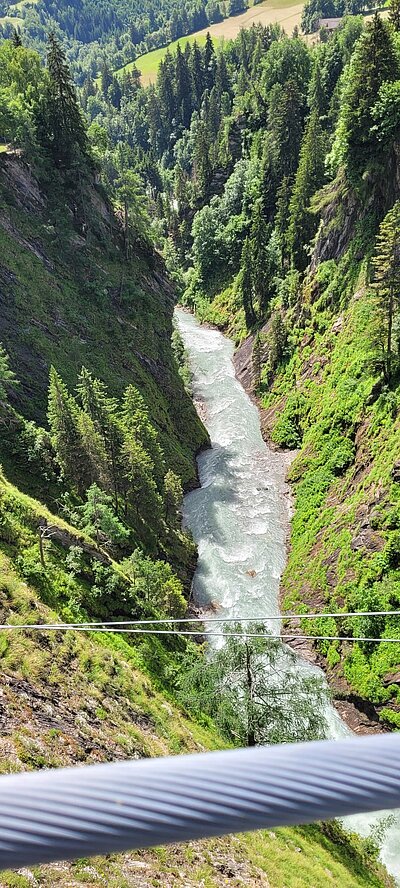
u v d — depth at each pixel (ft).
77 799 5.95
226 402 225.35
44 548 101.86
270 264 255.50
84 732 67.26
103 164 253.65
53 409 134.72
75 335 183.11
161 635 111.34
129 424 160.56
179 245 388.37
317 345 194.29
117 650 94.68
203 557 155.43
